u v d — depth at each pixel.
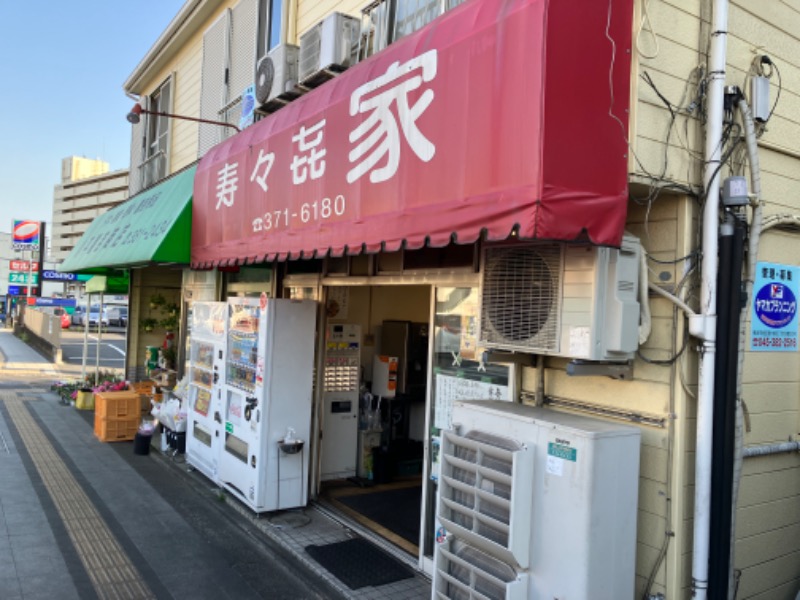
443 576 3.44
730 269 3.26
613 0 2.96
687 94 3.35
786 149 3.89
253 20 8.63
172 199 7.50
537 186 2.67
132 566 4.74
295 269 6.76
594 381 3.55
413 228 3.42
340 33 5.67
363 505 6.20
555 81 2.73
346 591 4.33
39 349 23.95
